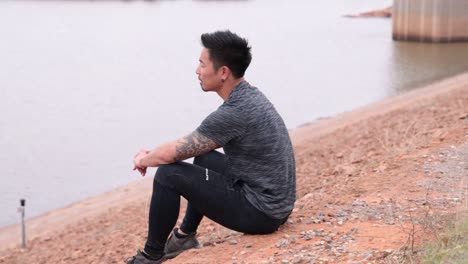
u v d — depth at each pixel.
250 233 5.02
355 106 25.70
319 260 4.47
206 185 4.72
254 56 44.38
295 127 21.39
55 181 17.31
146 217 10.17
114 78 37.91
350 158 10.68
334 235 4.90
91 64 44.03
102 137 23.12
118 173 17.91
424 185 6.00
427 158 7.02
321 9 89.00
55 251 9.62
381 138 12.02
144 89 33.69
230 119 4.57
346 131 15.87
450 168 6.53
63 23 73.12
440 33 45.81
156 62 44.59
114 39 58.53
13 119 26.52
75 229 11.05
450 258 4.00
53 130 24.36
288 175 4.80
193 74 39.12
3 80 37.31
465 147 7.30
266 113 4.68
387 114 16.86
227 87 4.69
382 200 5.67
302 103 27.33
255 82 34.06
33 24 71.81
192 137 4.61
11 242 11.91
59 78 38.25
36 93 33.19
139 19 77.19
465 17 45.56
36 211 14.68
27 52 50.44
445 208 5.28
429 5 45.81
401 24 47.88
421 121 12.66
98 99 31.02
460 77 30.94
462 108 13.10
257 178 4.73
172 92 32.56
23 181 17.41
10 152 20.84
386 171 6.82
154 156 4.69
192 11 86.69
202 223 7.61
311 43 51.62
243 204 4.75
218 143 4.61
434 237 4.52
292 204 4.87
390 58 41.00
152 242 4.91
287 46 50.16
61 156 20.28
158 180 4.75
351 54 44.22
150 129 24.38
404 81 31.56
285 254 4.66
